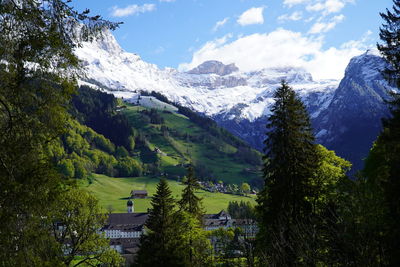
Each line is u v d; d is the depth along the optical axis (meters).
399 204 18.69
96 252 39.38
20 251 12.10
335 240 16.84
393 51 30.25
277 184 34.00
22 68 12.19
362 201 17.77
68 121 13.64
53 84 12.89
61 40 11.85
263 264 20.48
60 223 35.62
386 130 28.30
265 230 33.50
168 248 44.25
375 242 16.91
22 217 12.18
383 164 30.67
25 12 11.28
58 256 15.24
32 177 12.16
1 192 11.73
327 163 38.09
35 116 12.80
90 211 37.56
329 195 27.52
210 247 47.97
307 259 17.06
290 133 34.28
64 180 13.30
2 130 12.23
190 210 55.28
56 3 11.50
